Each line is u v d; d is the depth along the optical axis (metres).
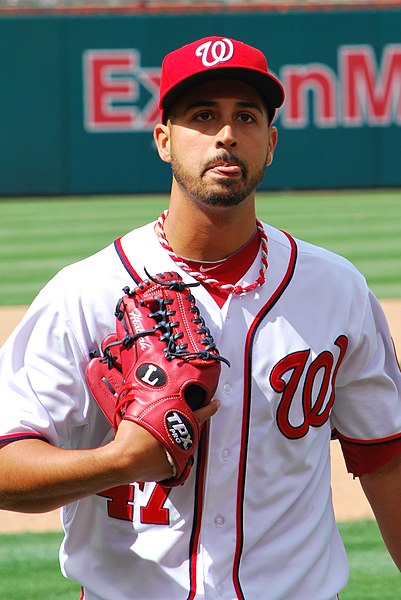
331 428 8.33
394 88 62.59
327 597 7.58
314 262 7.71
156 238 7.62
